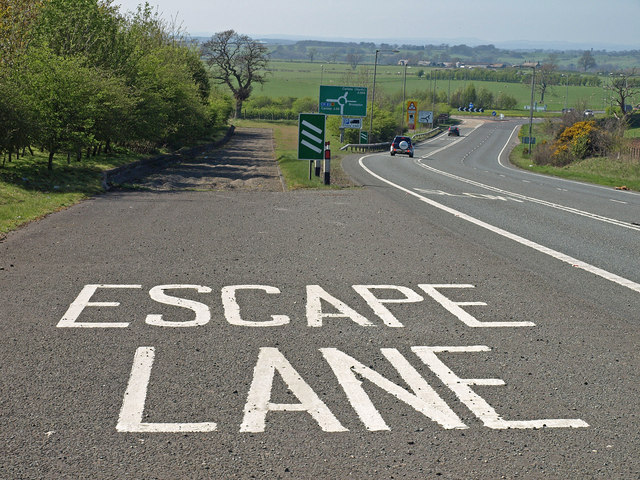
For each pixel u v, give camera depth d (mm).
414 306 7688
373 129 81688
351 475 4055
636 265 10414
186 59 53500
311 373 5609
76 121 22422
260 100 151500
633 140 60531
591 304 7965
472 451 4363
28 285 8172
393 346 6324
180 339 6387
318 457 4258
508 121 173000
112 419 4723
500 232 13266
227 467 4121
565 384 5492
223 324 6867
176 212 14727
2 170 19984
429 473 4094
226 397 5109
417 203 17891
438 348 6293
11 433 4496
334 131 85688
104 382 5344
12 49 24750
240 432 4570
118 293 7914
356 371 5676
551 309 7699
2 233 11570
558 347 6398
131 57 32344
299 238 11773
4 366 5629
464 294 8273
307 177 25375
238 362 5824
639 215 17625
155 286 8266
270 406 4973
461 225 14039
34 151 26688
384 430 4637
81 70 23297
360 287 8477
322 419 4781
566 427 4727
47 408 4871
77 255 9906
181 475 4023
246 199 17578
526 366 5883
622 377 5672
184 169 31812
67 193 17984
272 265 9562
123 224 12859
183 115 41344
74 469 4066
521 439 4539
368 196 18938
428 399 5148
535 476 4078
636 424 4785
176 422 4695
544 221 15336
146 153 34812
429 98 185500
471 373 5691
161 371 5590
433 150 81875
